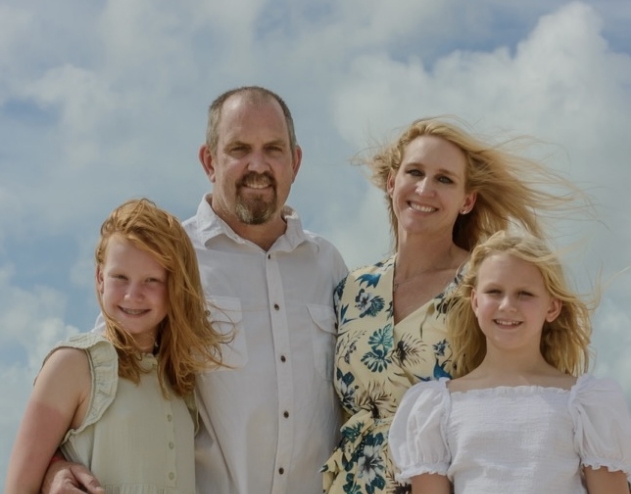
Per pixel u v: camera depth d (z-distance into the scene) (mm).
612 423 3633
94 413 3754
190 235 4512
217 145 4473
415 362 4105
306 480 4262
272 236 4535
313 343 4387
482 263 3953
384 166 4719
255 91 4496
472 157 4445
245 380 4254
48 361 3809
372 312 4309
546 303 3900
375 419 4129
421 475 3795
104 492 3586
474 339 4031
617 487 3607
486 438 3693
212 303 4316
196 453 4215
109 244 3914
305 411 4289
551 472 3592
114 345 3865
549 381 3789
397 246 4723
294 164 4668
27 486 3654
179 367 3992
